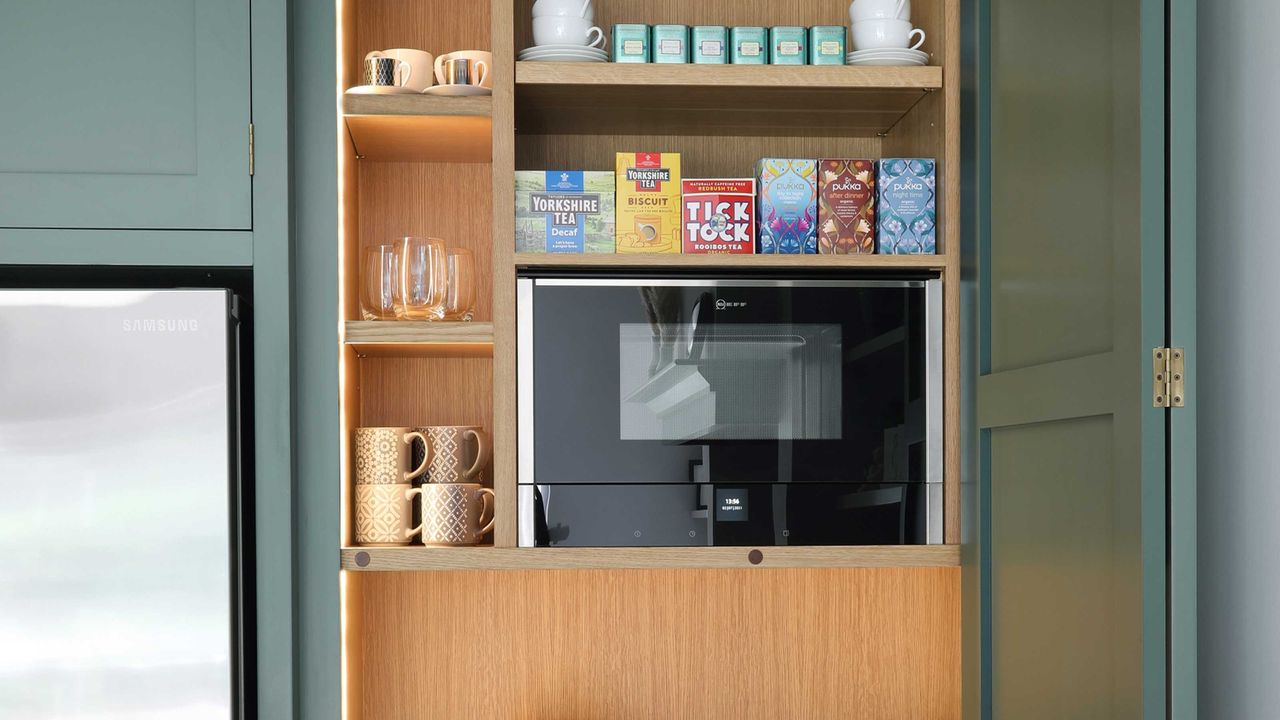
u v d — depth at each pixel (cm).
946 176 154
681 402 149
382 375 177
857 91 156
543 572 177
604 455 149
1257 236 117
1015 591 137
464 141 165
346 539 153
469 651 176
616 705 177
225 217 144
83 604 132
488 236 179
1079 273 119
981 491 147
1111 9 112
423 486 153
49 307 133
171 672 133
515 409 149
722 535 149
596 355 149
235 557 135
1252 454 118
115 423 133
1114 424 110
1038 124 131
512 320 149
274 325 144
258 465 143
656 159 155
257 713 143
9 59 143
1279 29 114
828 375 151
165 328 134
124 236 144
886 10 157
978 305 147
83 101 144
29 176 143
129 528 133
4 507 131
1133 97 107
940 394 153
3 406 132
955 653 180
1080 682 119
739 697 179
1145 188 106
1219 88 125
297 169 148
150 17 145
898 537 151
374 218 178
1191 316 105
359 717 171
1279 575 112
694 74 152
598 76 151
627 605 178
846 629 180
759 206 158
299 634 146
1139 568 105
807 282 151
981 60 148
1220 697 123
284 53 145
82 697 132
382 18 177
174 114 145
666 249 155
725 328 150
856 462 151
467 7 179
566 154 178
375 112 151
